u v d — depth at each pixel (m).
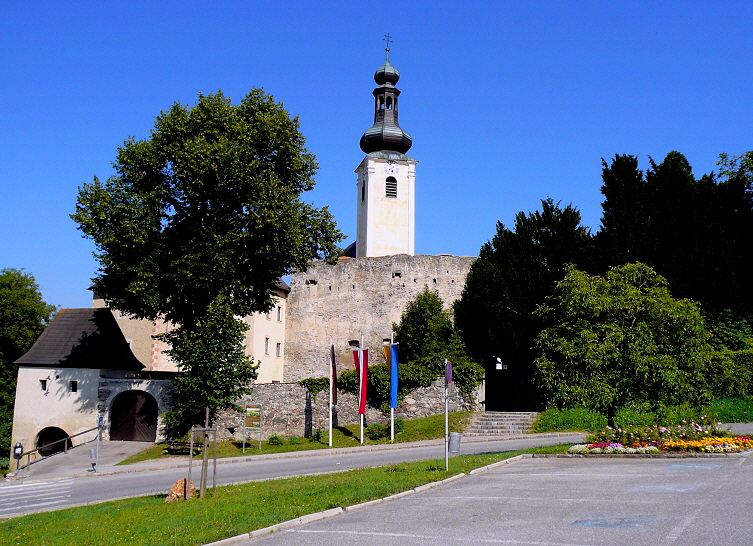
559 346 25.41
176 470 29.30
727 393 30.36
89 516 17.17
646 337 24.38
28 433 40.47
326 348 55.81
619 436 24.66
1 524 17.09
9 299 52.25
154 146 34.31
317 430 38.78
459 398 39.72
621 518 12.49
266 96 37.62
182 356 20.70
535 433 34.84
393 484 18.08
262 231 33.97
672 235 40.12
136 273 33.06
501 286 42.53
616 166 43.31
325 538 12.41
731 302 40.12
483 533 11.97
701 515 12.31
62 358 41.00
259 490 19.45
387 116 74.25
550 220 43.66
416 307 45.97
